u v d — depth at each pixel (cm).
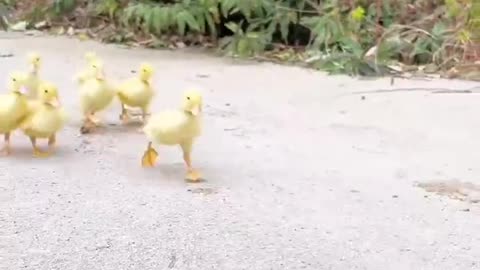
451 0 423
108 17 493
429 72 408
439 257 250
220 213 267
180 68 411
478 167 297
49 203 270
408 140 319
